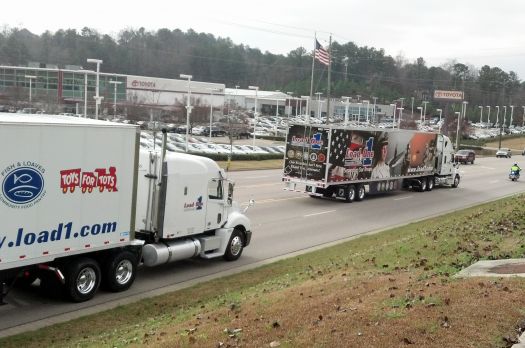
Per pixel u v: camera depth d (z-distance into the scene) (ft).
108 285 42.06
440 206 103.30
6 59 434.71
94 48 488.02
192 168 49.08
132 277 43.60
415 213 92.99
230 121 259.60
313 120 364.79
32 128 34.65
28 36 495.00
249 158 175.94
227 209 53.67
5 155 33.45
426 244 49.55
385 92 551.59
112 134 39.68
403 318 25.21
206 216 51.06
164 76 515.50
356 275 38.47
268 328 26.18
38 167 35.24
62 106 285.84
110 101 319.88
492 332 23.57
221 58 558.15
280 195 102.78
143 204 46.91
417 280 33.06
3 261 33.94
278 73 592.19
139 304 39.19
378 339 23.25
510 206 79.56
